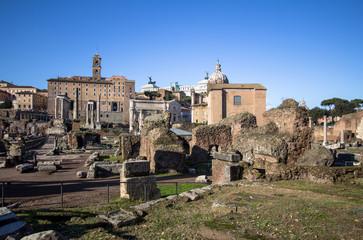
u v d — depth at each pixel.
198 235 7.14
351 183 12.68
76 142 53.72
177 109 144.50
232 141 30.22
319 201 9.34
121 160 30.94
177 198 10.81
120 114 179.25
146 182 12.21
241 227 7.18
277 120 21.12
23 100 173.88
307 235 6.46
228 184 13.07
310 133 18.77
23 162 27.38
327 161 15.41
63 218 8.88
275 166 14.44
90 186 16.67
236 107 61.66
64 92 181.12
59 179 19.75
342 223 7.06
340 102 108.94
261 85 63.84
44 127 112.31
